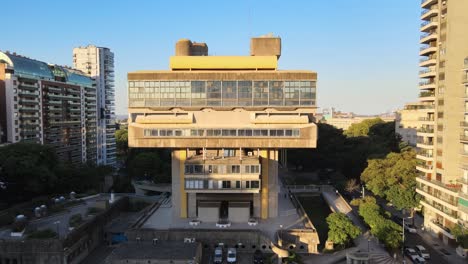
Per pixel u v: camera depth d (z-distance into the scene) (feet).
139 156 420.77
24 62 405.39
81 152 498.69
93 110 530.68
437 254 215.31
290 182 387.14
